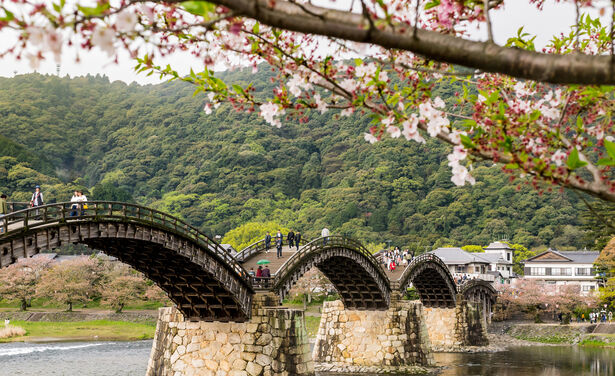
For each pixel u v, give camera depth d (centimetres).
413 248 14300
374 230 15875
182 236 3250
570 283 11856
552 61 517
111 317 9494
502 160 700
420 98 820
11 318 9162
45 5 496
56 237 2645
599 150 798
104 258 10419
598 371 5494
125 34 536
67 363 5678
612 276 9169
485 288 9094
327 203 16900
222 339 3819
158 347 4112
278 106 812
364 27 534
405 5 725
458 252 11988
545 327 9119
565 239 14388
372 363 5406
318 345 5769
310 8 540
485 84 977
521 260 13475
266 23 541
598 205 9269
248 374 3684
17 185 14975
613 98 907
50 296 9588
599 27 1038
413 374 5203
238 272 3775
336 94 790
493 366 5838
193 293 3806
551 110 830
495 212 15500
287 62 806
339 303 5772
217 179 19500
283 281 4106
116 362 5781
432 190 17225
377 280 5331
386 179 17775
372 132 785
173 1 555
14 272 9594
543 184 684
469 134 802
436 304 7725
